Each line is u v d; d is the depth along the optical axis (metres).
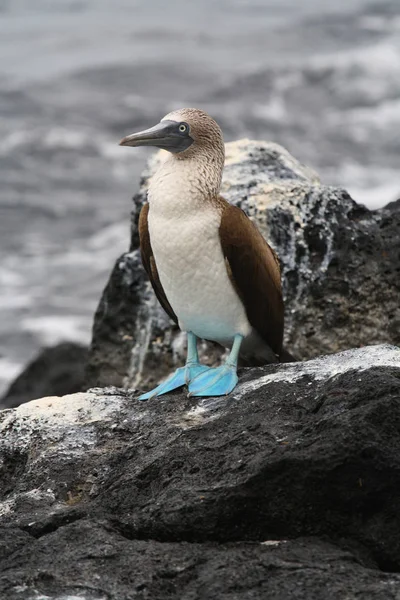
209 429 8.62
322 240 13.16
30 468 8.98
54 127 58.81
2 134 56.97
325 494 7.57
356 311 13.24
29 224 42.56
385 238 13.38
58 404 9.78
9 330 29.56
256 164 14.22
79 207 45.47
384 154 55.41
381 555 7.50
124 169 52.69
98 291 33.62
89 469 8.83
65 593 6.86
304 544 7.44
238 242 9.62
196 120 9.63
